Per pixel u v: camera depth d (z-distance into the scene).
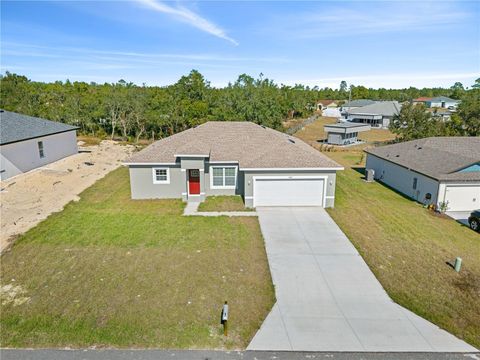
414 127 40.44
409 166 23.92
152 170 21.14
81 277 12.44
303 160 20.36
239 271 13.05
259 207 20.23
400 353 9.04
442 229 17.88
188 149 20.89
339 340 9.49
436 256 14.66
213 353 8.92
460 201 20.95
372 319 10.42
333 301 11.30
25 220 17.61
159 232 16.42
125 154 36.25
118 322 10.02
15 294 11.34
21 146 26.66
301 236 16.31
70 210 19.20
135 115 45.56
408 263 13.97
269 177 19.94
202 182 20.97
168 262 13.62
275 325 10.07
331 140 47.69
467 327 10.16
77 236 15.84
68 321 10.02
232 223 17.72
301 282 12.40
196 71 55.44
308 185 20.25
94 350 8.94
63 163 30.91
